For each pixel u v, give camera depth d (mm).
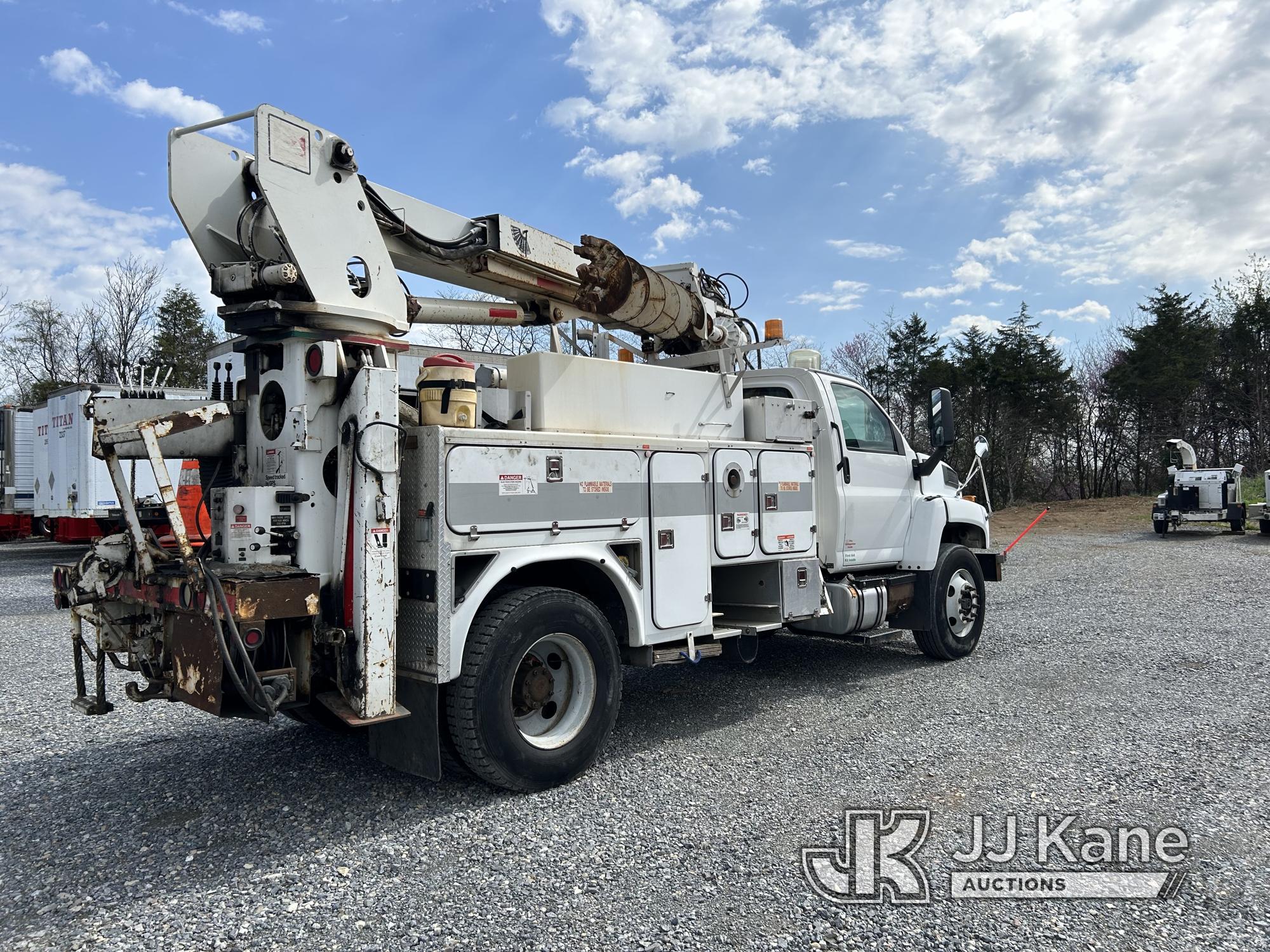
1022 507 33625
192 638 3496
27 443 20156
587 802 3984
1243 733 4980
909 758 4578
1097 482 45469
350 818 3818
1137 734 4984
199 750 4867
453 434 3855
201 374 38156
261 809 3938
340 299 3918
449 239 4910
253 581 3355
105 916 2949
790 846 3475
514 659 3988
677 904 2994
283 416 3898
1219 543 19391
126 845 3555
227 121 3816
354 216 4066
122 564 3949
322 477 3805
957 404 40031
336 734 5098
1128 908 2951
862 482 6605
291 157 3836
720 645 5219
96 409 3867
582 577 4734
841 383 6824
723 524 5270
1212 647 7582
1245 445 43125
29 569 14906
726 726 5250
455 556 3838
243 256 4074
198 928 2855
